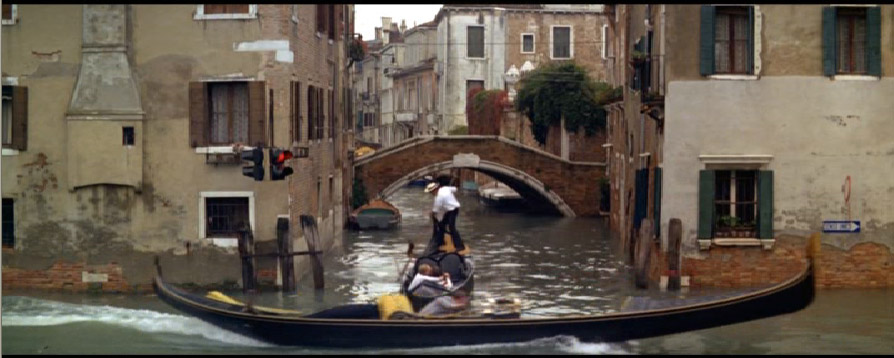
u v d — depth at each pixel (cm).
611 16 3650
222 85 1978
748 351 1584
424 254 2208
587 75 4088
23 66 1970
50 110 1975
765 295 1666
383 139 7144
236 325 1627
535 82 4206
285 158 1831
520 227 3531
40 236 1997
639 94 2348
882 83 1980
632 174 2573
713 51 1959
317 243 2022
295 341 1594
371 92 7531
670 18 1966
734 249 1983
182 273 1978
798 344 1622
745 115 1970
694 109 1967
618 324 1606
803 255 1986
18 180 1992
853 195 1986
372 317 1623
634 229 2406
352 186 3650
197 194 1967
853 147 1981
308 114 2259
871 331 1702
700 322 1628
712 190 1969
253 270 1947
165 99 1962
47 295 1967
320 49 2439
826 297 1948
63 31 1964
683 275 1988
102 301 1914
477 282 2261
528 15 5344
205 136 1961
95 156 1967
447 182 2347
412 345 1584
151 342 1622
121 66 1961
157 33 1958
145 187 1975
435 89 5638
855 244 1994
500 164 3806
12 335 1647
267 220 1972
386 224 3441
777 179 1980
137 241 1983
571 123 3966
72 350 1565
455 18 5366
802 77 1970
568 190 3856
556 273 2403
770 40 1967
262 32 1952
